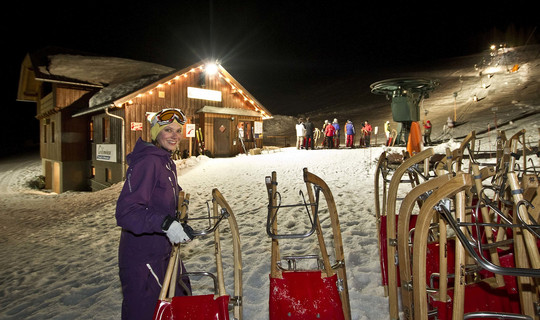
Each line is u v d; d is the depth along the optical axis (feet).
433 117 82.02
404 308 6.37
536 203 5.73
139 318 7.23
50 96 76.59
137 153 7.32
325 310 6.98
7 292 15.06
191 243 17.97
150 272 7.32
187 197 8.44
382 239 9.95
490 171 7.74
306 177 7.16
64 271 16.79
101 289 13.69
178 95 64.75
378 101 130.72
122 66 83.56
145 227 6.65
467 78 128.88
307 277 7.18
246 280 12.42
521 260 6.01
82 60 81.56
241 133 66.85
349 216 19.26
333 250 14.26
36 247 23.11
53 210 40.73
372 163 38.17
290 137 103.04
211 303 6.30
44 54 79.66
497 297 6.81
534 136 40.11
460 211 5.41
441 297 5.80
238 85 71.51
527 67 118.21
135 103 59.82
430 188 5.67
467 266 7.48
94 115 70.79
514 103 74.79
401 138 55.83
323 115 123.34
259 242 16.83
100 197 45.01
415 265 5.57
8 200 61.21
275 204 7.70
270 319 7.21
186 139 65.36
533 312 6.00
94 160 70.95
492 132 50.47
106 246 20.49
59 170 73.00
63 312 11.99
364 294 10.37
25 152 146.61
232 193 32.07
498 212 6.25
